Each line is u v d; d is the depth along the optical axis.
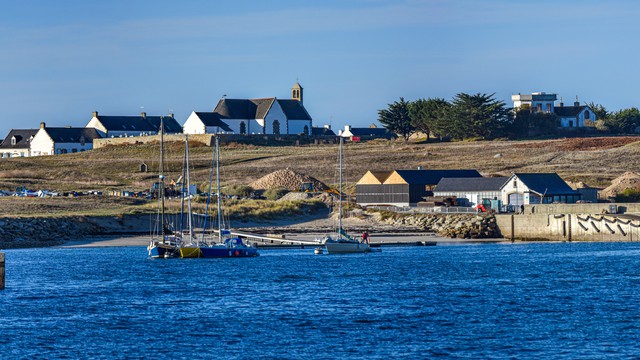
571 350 163.00
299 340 171.88
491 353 161.50
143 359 159.38
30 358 159.88
